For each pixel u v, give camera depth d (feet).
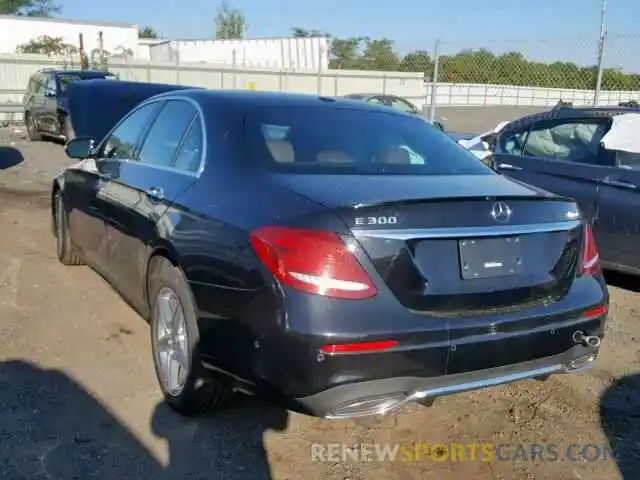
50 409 11.50
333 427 11.43
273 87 94.53
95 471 9.87
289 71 94.84
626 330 16.57
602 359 14.74
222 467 10.15
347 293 8.88
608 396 12.97
